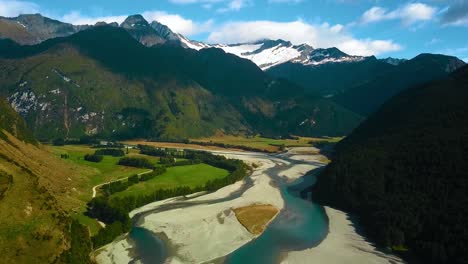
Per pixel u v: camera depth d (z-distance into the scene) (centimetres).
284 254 12188
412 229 12938
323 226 14900
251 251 12400
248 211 16250
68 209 14138
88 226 13162
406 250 12512
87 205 15400
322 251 12456
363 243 13238
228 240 13262
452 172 14362
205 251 12312
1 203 10162
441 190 13925
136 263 11294
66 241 10500
